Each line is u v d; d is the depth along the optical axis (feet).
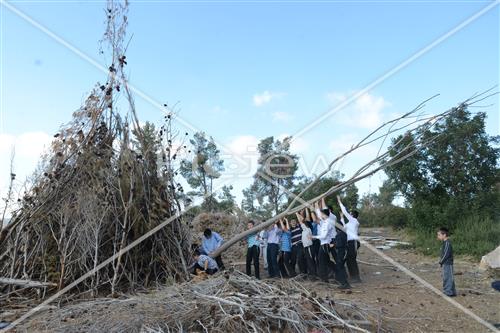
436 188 55.01
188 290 20.16
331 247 29.58
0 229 27.04
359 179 29.01
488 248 40.88
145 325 17.47
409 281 30.71
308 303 19.20
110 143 30.78
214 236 33.12
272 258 33.09
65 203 27.48
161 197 30.12
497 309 22.80
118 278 26.45
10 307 23.82
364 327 18.98
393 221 63.21
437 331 19.20
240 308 18.10
